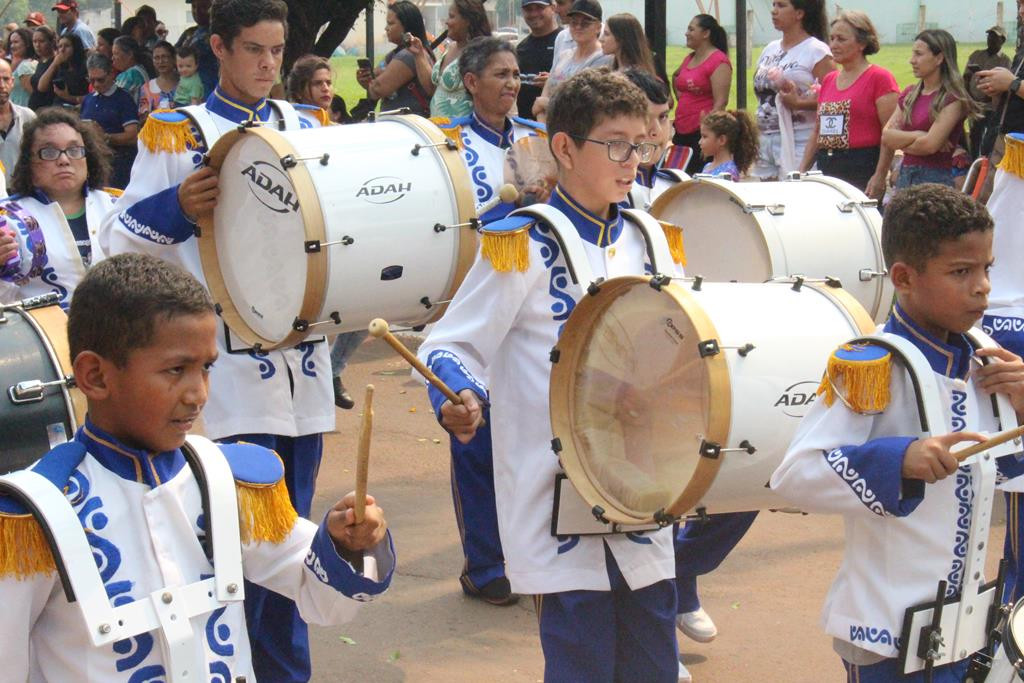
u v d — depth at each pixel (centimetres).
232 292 526
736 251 615
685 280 378
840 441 332
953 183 928
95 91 1385
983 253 333
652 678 399
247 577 283
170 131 540
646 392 375
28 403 395
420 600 589
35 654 257
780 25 1009
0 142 898
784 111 1005
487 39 664
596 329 390
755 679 508
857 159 959
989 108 902
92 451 260
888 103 938
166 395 254
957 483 338
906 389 335
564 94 401
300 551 279
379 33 2819
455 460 579
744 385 351
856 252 608
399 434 851
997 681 309
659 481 370
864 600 344
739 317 362
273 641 450
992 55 938
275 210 497
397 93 1145
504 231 394
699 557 512
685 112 1042
